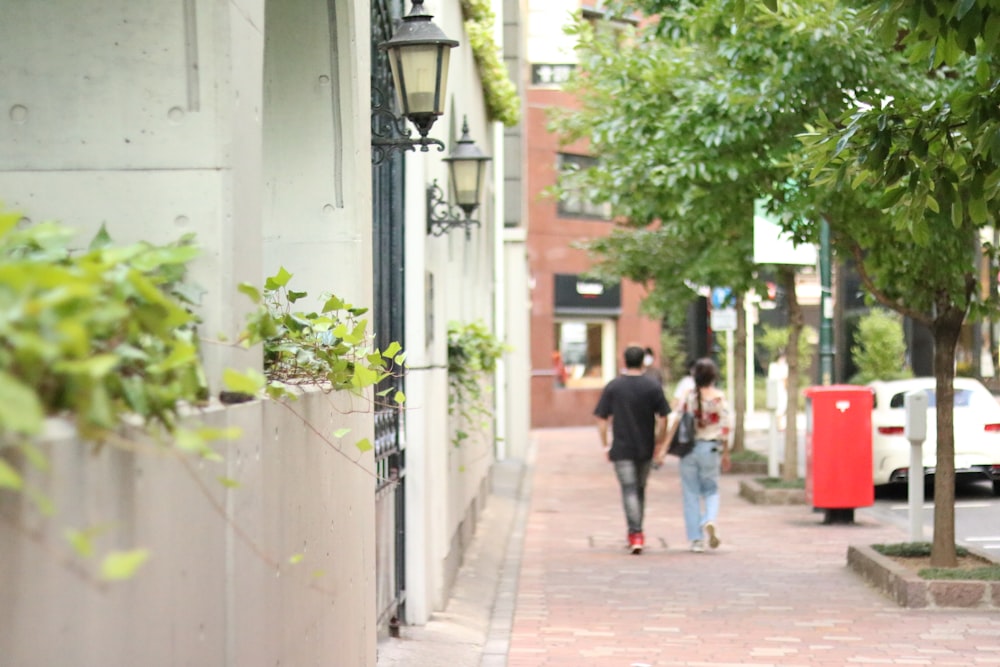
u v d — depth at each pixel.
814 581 17.17
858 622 14.20
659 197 24.41
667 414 20.48
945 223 15.73
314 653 7.12
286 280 6.23
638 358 20.59
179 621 4.64
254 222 6.09
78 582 3.69
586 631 13.94
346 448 8.23
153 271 5.09
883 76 18.98
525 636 13.69
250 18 6.07
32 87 5.67
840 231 18.39
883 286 16.89
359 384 6.49
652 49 23.64
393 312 13.98
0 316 2.71
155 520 4.36
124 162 5.66
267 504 5.95
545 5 51.50
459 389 18.47
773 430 29.33
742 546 21.00
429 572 14.45
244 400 5.63
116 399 3.73
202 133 5.65
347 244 8.70
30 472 3.36
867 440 23.33
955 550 16.25
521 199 42.09
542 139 60.00
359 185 8.82
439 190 15.62
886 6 9.18
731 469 34.62
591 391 62.78
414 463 14.01
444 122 17.06
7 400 2.65
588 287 62.00
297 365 7.00
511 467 37.31
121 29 5.65
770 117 19.12
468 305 24.17
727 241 29.83
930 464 27.30
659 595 16.27
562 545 21.56
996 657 12.35
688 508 20.42
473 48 22.78
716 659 12.40
